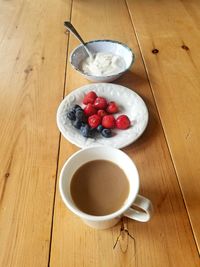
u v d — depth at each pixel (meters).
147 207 0.23
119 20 0.52
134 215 0.24
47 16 0.54
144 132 0.33
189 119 0.34
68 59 0.44
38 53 0.46
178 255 0.24
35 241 0.25
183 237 0.25
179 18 0.51
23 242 0.25
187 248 0.24
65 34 0.49
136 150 0.31
